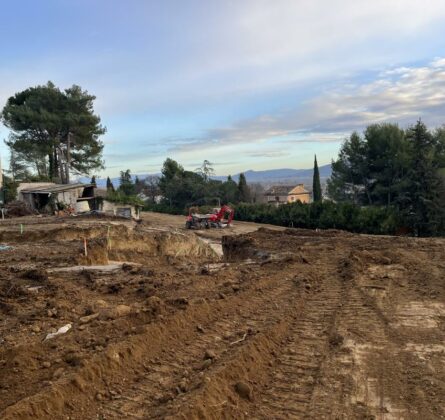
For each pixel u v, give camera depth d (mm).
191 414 4176
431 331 6801
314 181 62875
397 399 4770
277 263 12469
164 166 71562
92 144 50469
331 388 5047
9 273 11719
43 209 39031
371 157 47719
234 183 69000
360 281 10094
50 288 9750
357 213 40906
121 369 5199
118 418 4254
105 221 29281
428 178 37188
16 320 7434
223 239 19484
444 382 5109
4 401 4379
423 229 37875
